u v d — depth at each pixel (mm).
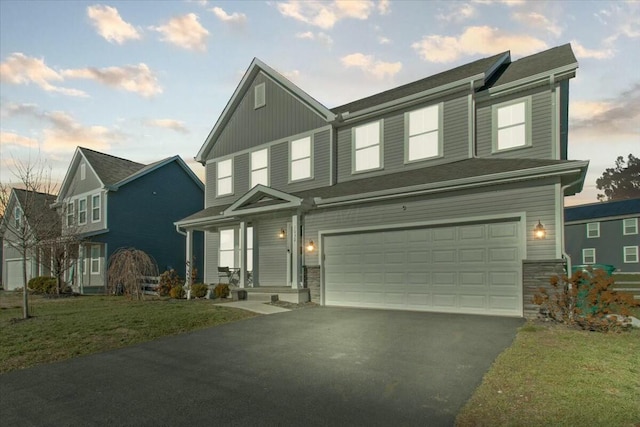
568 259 8516
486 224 9695
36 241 13453
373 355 6246
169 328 8711
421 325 8367
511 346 6461
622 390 4453
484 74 11211
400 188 10672
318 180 14320
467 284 9844
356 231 11773
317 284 12438
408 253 10836
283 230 14656
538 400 4223
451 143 11852
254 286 14180
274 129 15883
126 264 16719
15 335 8117
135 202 23047
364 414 4141
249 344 7223
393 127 13078
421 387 4828
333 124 14211
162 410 4473
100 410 4539
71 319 9820
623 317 7844
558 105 10641
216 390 5023
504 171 9266
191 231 16891
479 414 3977
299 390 4902
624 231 31656
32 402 4852
